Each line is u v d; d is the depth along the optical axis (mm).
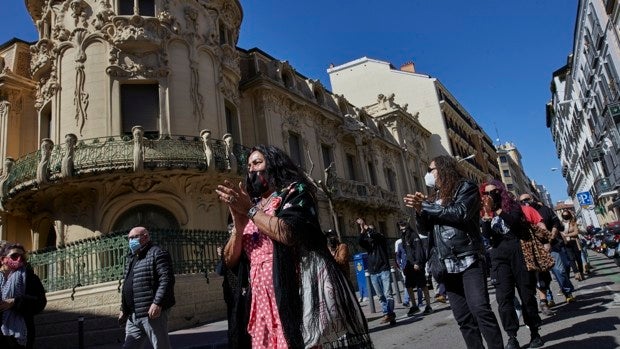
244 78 21141
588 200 32188
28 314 5805
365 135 28844
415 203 4250
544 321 6836
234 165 15508
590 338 5141
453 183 4301
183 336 9672
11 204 15758
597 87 30031
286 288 2396
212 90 17344
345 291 2531
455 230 4176
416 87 44750
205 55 17547
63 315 11172
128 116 15633
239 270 2734
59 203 14883
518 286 5344
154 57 16031
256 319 2527
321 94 26000
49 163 14367
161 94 15789
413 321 9016
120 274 11359
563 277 8164
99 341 10625
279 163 2801
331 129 26141
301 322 2377
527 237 5422
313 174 22812
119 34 15617
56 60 16094
